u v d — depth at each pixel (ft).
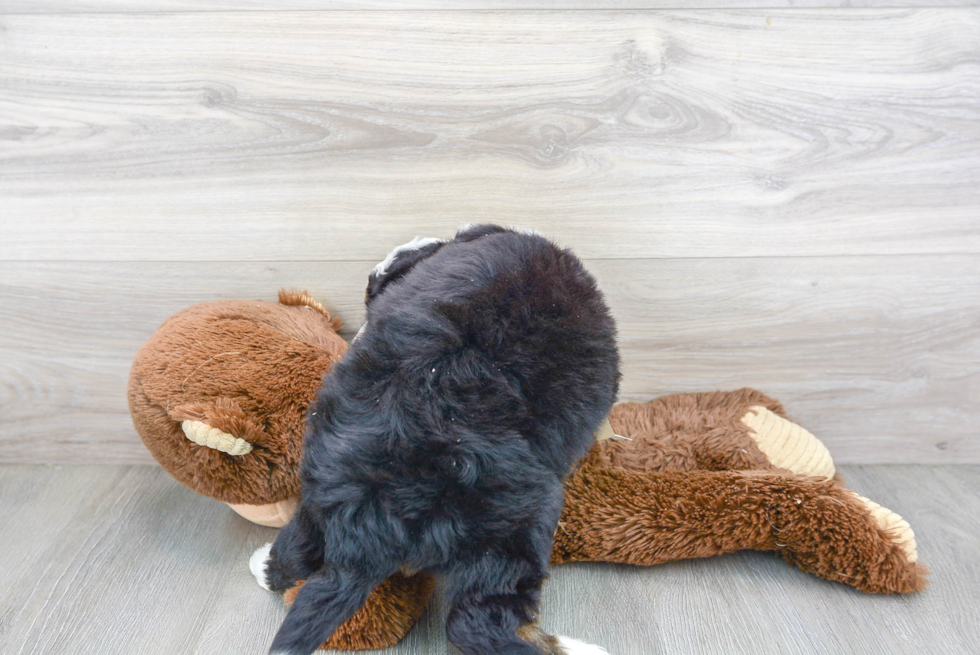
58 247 4.10
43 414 4.41
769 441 3.92
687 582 3.42
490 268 2.90
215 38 3.77
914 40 3.76
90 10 3.73
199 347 3.38
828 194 4.01
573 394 2.76
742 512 3.39
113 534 3.76
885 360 4.29
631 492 3.52
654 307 4.22
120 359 4.31
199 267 4.15
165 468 3.41
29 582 3.37
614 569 3.51
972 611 3.22
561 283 2.93
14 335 4.26
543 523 2.64
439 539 2.52
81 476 4.33
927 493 4.17
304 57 3.80
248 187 4.01
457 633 2.55
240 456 3.22
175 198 4.03
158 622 3.14
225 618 3.17
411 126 3.91
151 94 3.86
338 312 4.24
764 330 4.26
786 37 3.77
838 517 3.30
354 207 4.05
